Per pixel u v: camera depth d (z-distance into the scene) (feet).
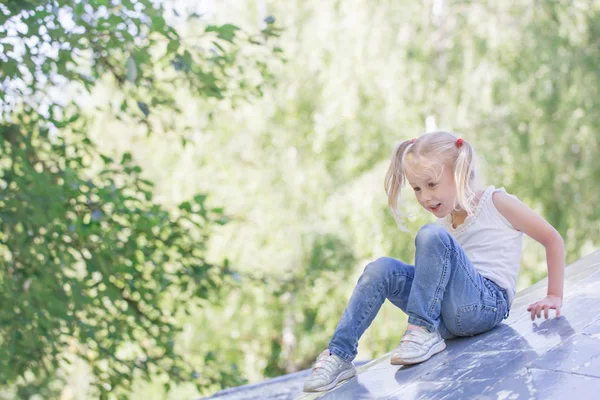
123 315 20.56
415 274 9.09
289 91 37.73
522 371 7.57
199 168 37.17
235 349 38.14
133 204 19.58
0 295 18.35
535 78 33.42
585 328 8.39
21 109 19.30
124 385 21.29
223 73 19.74
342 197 35.58
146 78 19.72
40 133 18.84
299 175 37.55
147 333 20.86
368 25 36.06
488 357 8.34
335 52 36.42
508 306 9.56
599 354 7.47
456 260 8.96
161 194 36.50
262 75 20.68
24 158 17.85
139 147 37.35
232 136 37.63
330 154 37.76
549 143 33.12
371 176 34.50
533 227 9.30
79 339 19.70
